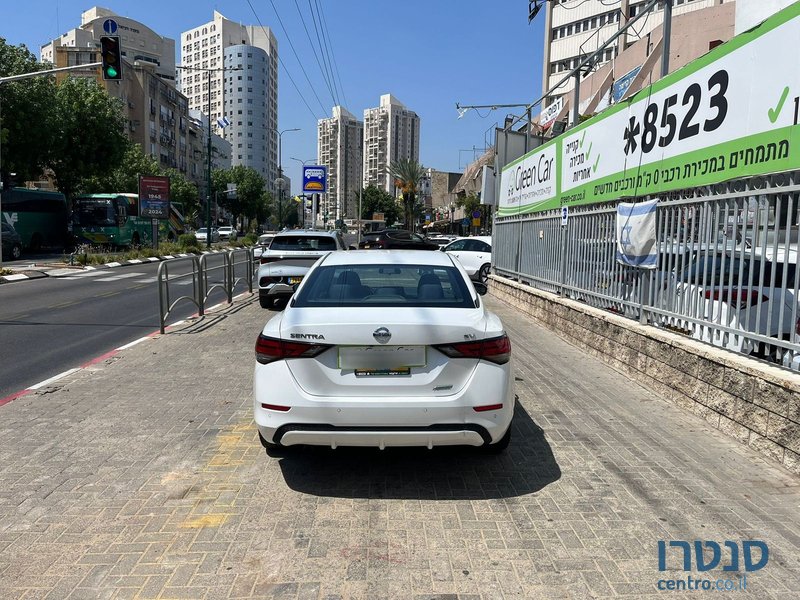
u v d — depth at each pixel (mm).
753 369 4750
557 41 49031
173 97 81812
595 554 3270
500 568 3133
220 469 4375
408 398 3805
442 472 4359
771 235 4848
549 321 10367
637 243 7105
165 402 5988
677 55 23219
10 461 4500
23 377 7340
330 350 3857
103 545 3340
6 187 21172
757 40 4895
